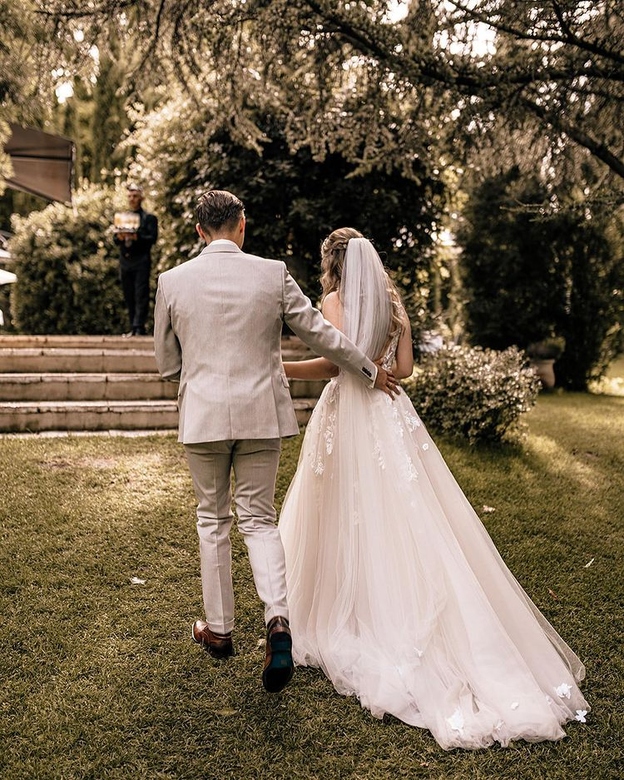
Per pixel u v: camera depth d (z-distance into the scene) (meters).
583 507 4.84
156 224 8.05
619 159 6.57
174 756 2.23
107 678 2.62
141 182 8.93
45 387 6.34
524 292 11.46
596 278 11.58
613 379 14.12
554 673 2.61
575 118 6.14
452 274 11.81
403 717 2.43
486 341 11.79
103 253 10.43
